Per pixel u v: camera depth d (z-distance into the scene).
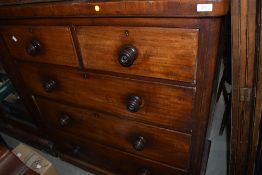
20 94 1.11
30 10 0.69
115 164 1.09
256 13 0.55
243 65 0.63
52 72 0.87
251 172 0.85
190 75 0.59
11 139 1.59
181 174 0.85
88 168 1.24
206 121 0.66
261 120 0.72
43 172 0.99
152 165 0.90
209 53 0.53
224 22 0.58
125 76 0.69
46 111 1.08
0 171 0.77
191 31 0.52
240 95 0.68
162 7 0.49
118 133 0.90
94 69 0.74
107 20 0.60
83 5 0.58
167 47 0.57
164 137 0.78
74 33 0.69
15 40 0.86
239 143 0.79
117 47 0.64
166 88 0.65
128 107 0.71
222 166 1.22
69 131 1.09
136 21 0.56
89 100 0.86
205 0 0.45
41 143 1.38
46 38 0.77
